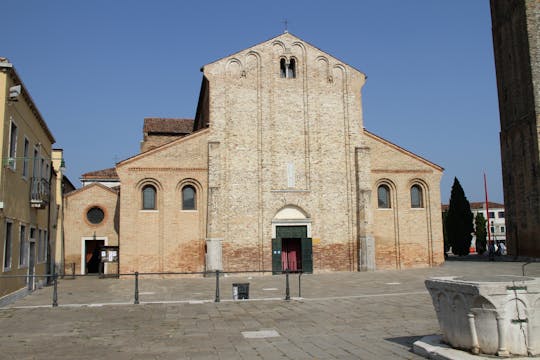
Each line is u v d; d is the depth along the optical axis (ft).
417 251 128.77
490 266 126.52
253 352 37.29
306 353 36.58
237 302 66.39
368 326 47.37
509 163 154.10
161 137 174.70
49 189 109.91
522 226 145.89
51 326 49.88
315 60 130.82
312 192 125.39
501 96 159.33
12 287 73.51
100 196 145.07
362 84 131.95
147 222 117.29
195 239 118.73
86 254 144.66
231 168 122.52
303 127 127.54
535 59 140.15
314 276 113.50
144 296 79.20
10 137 71.10
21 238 81.25
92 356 36.83
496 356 30.27
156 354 37.22
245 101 125.70
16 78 71.61
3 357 36.81
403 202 129.49
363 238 123.75
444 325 34.32
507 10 154.10
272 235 122.31
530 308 30.50
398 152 130.72
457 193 207.82
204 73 124.88
